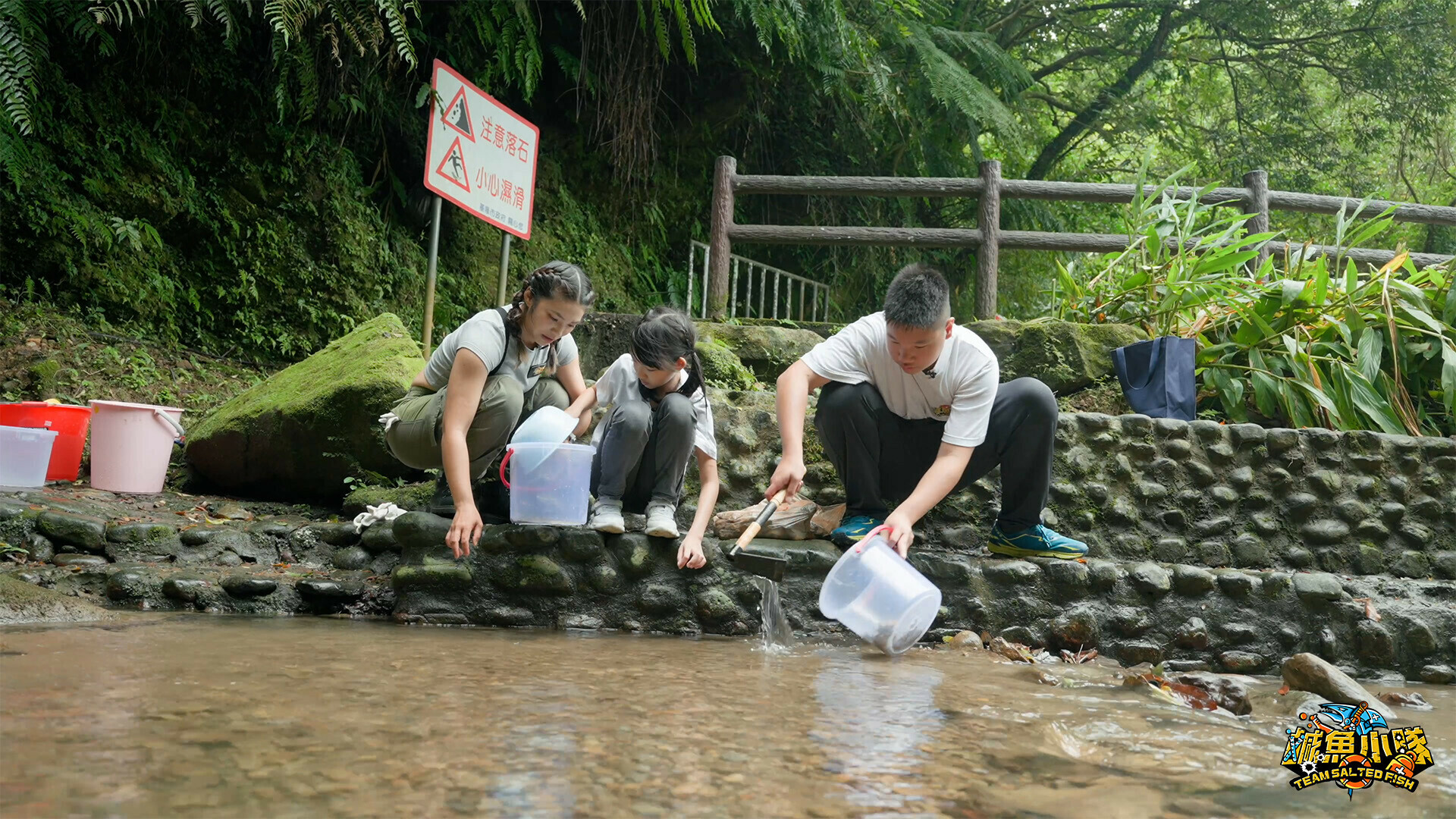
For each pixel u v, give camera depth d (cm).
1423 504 340
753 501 341
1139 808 129
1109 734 170
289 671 190
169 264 576
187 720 148
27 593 251
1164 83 1466
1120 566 296
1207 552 337
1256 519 339
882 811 121
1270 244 581
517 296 300
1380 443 346
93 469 378
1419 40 1269
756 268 1039
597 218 907
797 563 293
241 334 595
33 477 355
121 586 277
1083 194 600
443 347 312
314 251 642
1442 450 345
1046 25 1357
